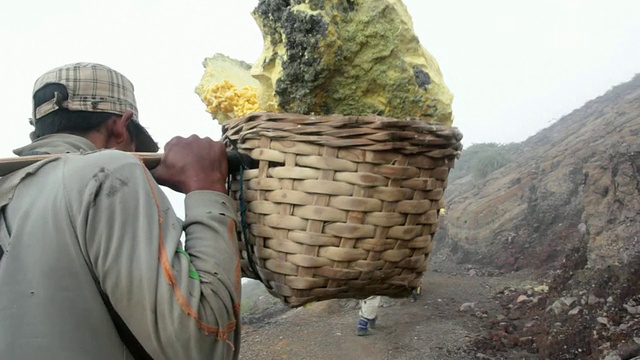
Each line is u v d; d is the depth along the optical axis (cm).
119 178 121
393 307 789
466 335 660
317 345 702
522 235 995
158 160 142
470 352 612
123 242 116
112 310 120
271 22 167
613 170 688
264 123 139
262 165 142
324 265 137
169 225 123
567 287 661
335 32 158
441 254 1151
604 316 555
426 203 142
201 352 118
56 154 134
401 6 177
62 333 114
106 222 117
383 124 135
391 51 166
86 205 117
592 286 610
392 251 139
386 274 142
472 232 1088
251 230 146
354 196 135
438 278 927
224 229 132
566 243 871
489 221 1076
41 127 146
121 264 115
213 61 238
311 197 136
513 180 1217
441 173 146
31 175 128
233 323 126
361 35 162
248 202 146
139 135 164
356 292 146
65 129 145
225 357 122
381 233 137
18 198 126
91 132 147
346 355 657
